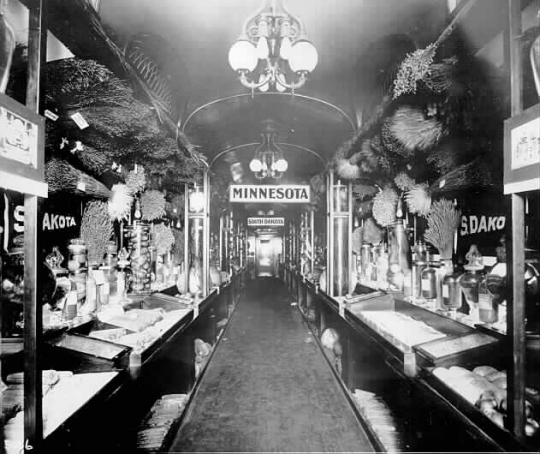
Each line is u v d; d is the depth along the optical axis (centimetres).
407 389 250
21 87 216
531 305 183
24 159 140
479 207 323
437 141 270
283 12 283
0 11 143
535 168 139
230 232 1239
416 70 206
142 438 269
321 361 514
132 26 323
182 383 386
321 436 306
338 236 582
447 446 187
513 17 156
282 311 958
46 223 315
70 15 193
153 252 485
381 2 321
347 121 530
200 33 372
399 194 446
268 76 319
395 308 418
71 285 268
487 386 188
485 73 200
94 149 295
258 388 414
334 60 434
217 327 705
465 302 308
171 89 446
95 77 201
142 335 282
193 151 436
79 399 183
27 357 148
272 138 681
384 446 260
